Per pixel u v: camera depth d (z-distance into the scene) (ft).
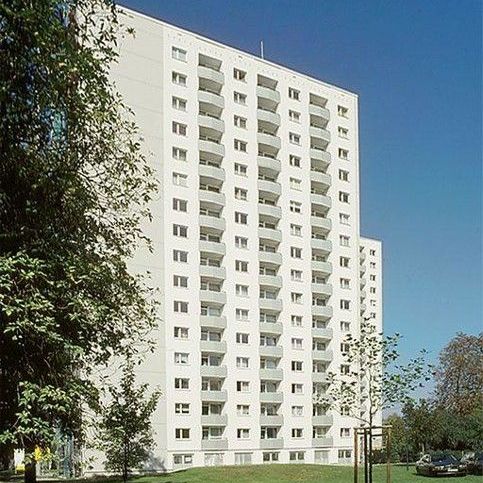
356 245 274.36
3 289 33.76
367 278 442.91
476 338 221.87
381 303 451.12
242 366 231.91
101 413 51.85
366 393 119.65
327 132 270.05
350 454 253.65
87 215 42.11
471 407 214.28
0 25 34.17
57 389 35.50
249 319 235.81
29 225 36.96
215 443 219.20
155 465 201.46
